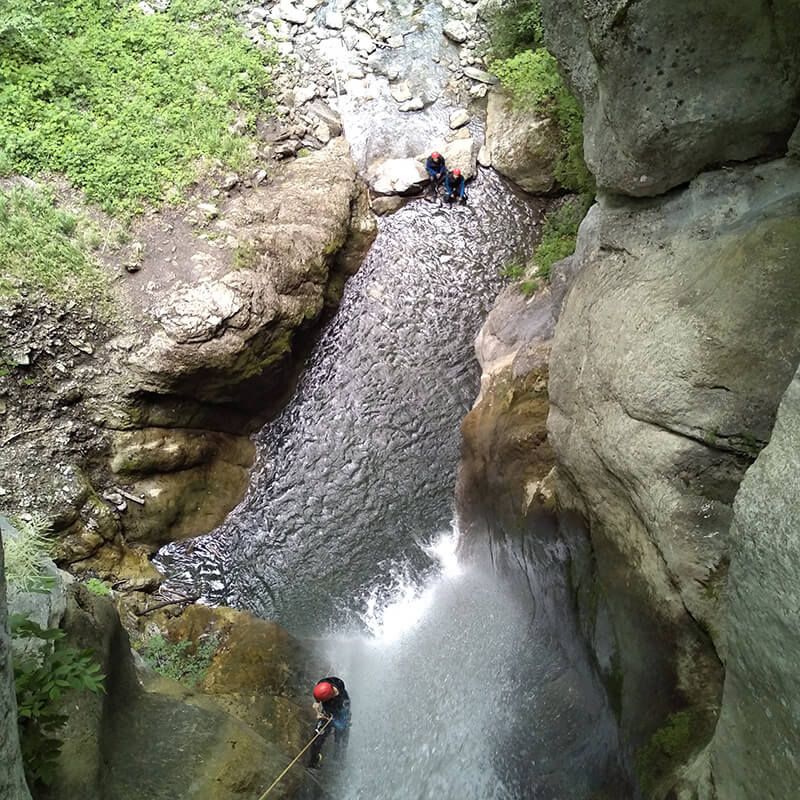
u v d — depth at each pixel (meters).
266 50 12.36
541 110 11.25
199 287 9.17
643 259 5.66
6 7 10.63
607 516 5.63
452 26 13.20
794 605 2.96
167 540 9.09
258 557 9.05
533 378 7.79
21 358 8.58
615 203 6.13
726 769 3.64
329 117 12.12
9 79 10.30
